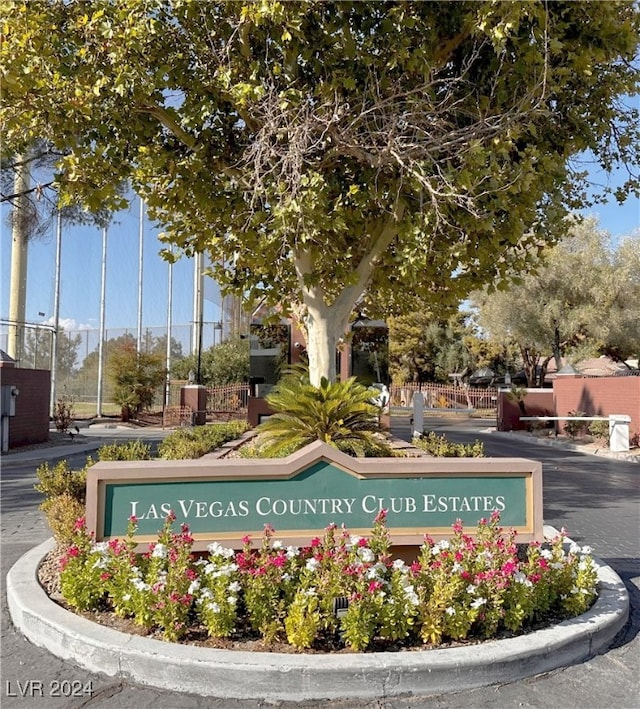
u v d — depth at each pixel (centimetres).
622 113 852
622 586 490
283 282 896
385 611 373
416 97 705
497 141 669
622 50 710
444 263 831
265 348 1523
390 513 455
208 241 869
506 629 405
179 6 661
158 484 437
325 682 339
